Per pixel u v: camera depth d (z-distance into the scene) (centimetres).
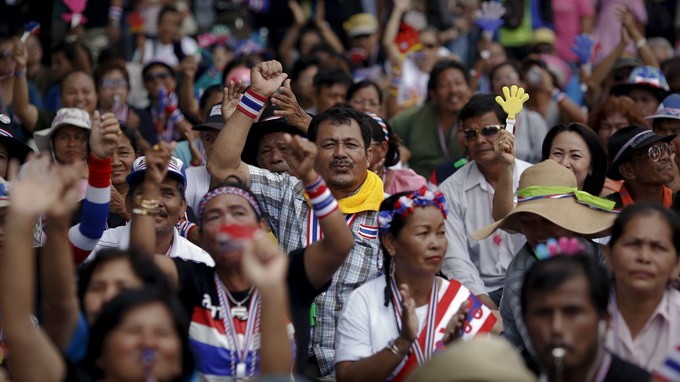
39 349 1529
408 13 4419
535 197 2189
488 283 2552
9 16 4209
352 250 2294
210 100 3431
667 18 5022
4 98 3444
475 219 2600
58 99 3716
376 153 2695
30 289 1516
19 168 2655
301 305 1955
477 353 1388
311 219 2333
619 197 2611
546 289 1596
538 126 3394
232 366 1841
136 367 1523
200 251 2292
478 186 2620
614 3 4941
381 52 4678
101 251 1755
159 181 1917
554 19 4838
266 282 1509
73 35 3975
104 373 1562
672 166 2548
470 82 3553
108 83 3553
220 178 2281
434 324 1992
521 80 3688
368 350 1998
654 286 1816
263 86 2277
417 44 3991
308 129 2375
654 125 2912
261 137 2573
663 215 1828
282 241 2339
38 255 1934
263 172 2377
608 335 1867
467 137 2633
